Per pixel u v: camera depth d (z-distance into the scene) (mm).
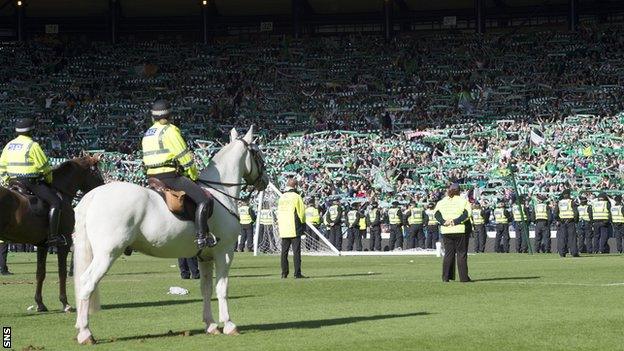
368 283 32125
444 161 75062
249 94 94000
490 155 74688
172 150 18578
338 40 101438
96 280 17469
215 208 19266
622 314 21938
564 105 82750
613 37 93562
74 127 88875
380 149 78062
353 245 62906
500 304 24469
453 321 20828
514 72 90688
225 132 87062
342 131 82438
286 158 77375
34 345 17609
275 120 88875
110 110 91938
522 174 70312
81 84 97312
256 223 57938
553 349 16688
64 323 21344
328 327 20000
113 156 80625
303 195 70250
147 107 92375
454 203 32469
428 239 61688
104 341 18062
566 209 51531
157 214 18141
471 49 95750
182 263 35750
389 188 71500
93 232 17656
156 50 102688
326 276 36562
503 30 102938
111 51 102500
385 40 100125
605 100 82438
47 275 38812
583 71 88875
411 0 102062
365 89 93062
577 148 73500
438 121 84250
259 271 40750
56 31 107500
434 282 32375
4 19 105750
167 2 104562
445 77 92188
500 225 59125
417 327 19812
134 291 29984
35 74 98500
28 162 23516
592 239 56656
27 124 23812
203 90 95250
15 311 24203
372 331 19234
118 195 17844
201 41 106750
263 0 103625
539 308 23391
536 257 50969
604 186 67438
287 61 98875
